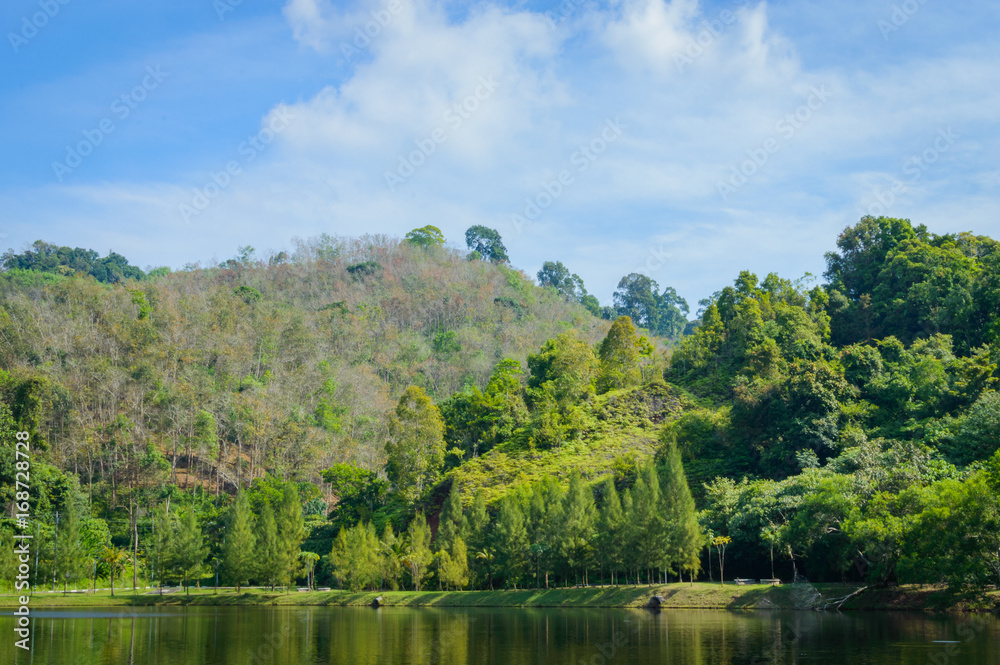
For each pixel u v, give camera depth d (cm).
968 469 8144
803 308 15912
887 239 16625
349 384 19875
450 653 5916
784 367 13338
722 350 15962
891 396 11600
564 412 14475
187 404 16788
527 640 6531
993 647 5334
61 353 17525
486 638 6706
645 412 14275
